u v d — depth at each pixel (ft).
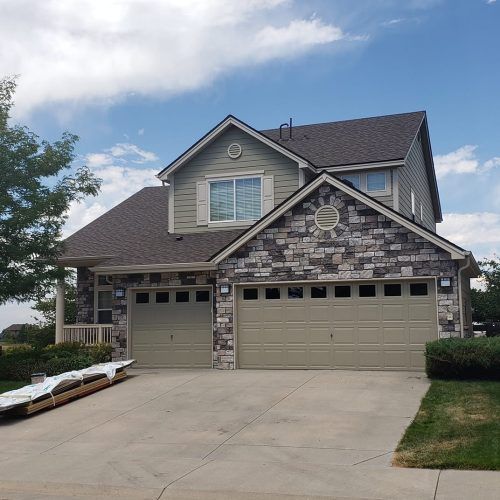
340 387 44.57
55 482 26.76
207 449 30.91
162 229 69.97
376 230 52.65
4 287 55.42
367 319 53.06
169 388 47.26
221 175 66.54
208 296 59.47
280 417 36.70
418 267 51.34
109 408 41.73
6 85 59.93
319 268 54.03
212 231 66.39
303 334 54.75
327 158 65.87
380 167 62.34
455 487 23.76
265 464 27.94
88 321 69.31
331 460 28.12
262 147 65.36
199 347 59.16
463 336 52.03
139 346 60.80
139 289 61.16
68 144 59.26
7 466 29.66
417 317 51.67
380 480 25.04
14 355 59.26
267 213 60.08
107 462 29.45
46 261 58.54
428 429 32.35
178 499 24.47
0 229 54.85
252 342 56.18
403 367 51.70
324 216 54.13
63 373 50.08
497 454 27.07
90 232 72.84
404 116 75.05
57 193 57.36
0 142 56.39
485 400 38.04
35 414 41.14
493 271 83.97
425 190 84.07
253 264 56.03
